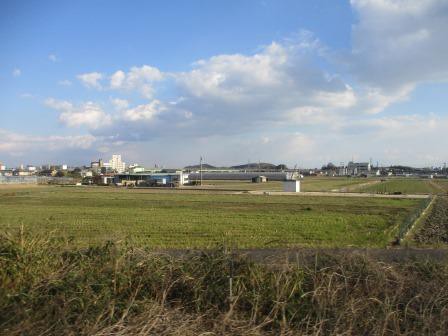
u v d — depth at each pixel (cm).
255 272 735
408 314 678
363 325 653
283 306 652
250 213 3884
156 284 709
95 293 638
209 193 7425
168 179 12731
